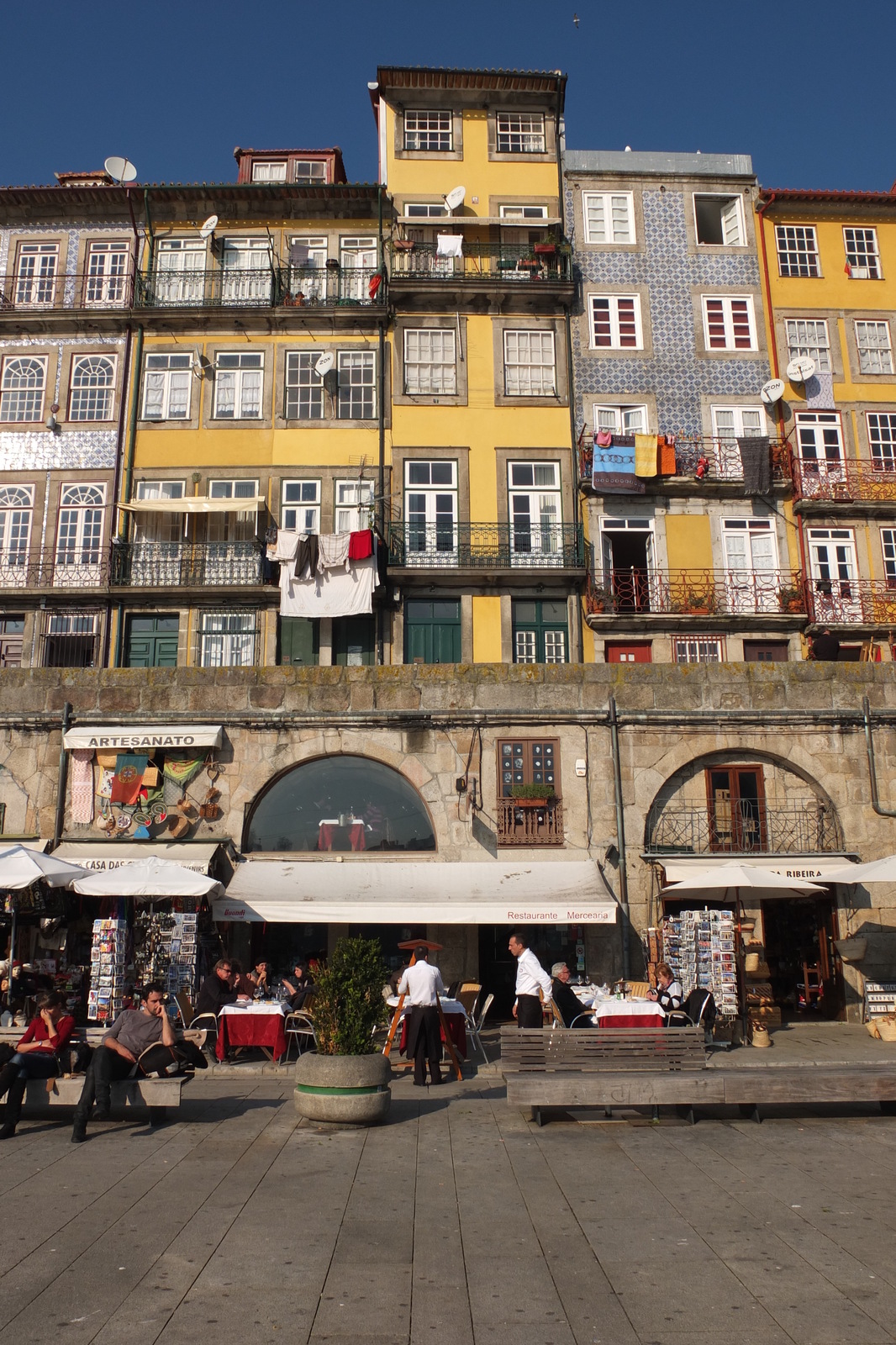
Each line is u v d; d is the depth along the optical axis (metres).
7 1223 6.63
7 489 29.97
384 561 28.75
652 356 31.23
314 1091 9.55
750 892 17.36
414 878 16.62
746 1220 6.68
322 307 30.36
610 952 17.45
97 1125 9.60
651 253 31.97
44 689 18.31
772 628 29.09
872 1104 10.53
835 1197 7.17
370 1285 5.64
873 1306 5.34
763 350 31.55
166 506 28.50
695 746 18.20
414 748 18.05
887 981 17.38
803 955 18.88
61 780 17.92
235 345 30.81
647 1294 5.52
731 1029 14.79
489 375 30.70
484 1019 16.89
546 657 28.97
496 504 29.84
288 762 18.02
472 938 18.02
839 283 32.19
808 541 30.20
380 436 30.05
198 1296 5.49
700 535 30.03
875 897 17.67
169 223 31.73
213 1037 14.01
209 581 28.81
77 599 28.42
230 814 17.83
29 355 30.78
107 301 31.20
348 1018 9.75
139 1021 9.78
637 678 18.38
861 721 18.39
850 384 31.52
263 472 29.89
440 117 32.50
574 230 32.00
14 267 31.55
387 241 31.22
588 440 30.22
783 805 18.30
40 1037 9.88
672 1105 9.78
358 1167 7.98
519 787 17.86
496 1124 9.55
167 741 17.69
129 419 30.27
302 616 28.08
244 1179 7.63
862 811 18.05
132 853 17.02
